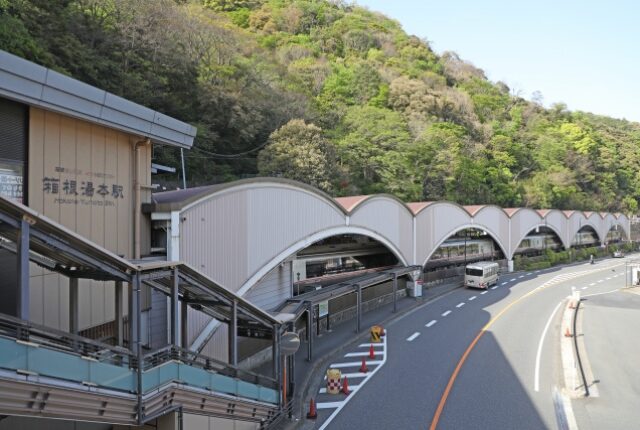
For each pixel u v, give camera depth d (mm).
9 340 6523
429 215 37719
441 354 21266
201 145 43250
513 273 51750
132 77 36844
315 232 23359
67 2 35438
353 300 29156
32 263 10898
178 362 9961
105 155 13266
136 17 40250
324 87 69812
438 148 63750
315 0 110875
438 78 90562
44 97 10711
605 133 116312
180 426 9930
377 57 94188
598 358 20703
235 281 17531
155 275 9500
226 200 17094
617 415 14594
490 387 17047
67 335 7609
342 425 14000
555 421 14172
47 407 7129
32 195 11156
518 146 87500
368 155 54969
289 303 20078
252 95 49000
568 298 36125
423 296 36031
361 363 20125
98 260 8305
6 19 25797
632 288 41625
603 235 77625
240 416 11969
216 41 48625
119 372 8461
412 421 14219
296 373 18562
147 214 14891
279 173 42031
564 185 86250
